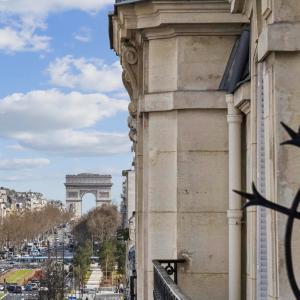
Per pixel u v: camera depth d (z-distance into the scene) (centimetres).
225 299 1341
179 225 1357
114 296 11144
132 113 1730
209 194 1356
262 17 840
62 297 10319
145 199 1455
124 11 1380
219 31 1339
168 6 1327
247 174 1184
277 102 743
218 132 1355
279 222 738
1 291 12262
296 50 743
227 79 1330
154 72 1394
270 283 764
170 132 1381
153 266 1298
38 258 18862
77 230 19250
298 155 737
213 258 1350
